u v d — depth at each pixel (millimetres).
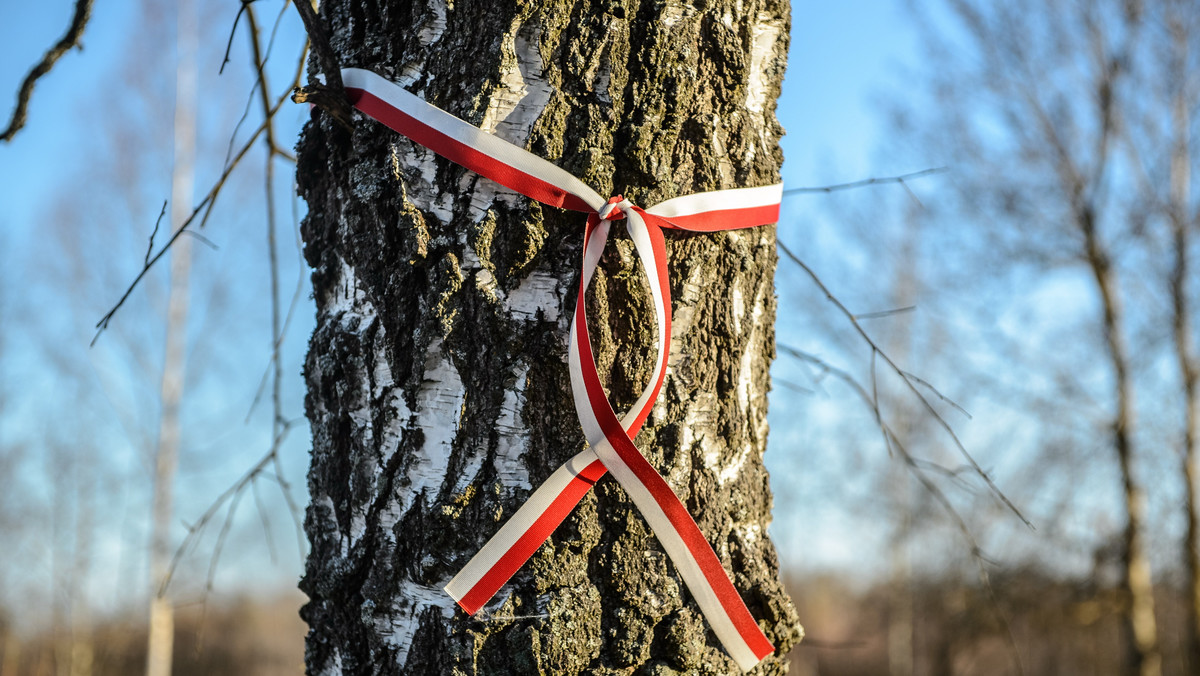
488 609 1107
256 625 10594
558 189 1123
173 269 6668
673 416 1145
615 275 1134
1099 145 5730
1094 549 5801
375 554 1140
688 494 1146
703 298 1160
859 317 1371
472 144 1123
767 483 1197
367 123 1160
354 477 1152
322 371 1181
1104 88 5703
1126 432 5418
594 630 1112
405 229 1134
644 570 1123
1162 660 7609
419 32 1148
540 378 1123
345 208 1169
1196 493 5367
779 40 1205
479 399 1122
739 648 1127
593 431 1110
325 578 1159
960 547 7660
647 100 1144
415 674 1117
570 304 1128
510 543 1104
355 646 1147
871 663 9805
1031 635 8773
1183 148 5539
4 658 9953
